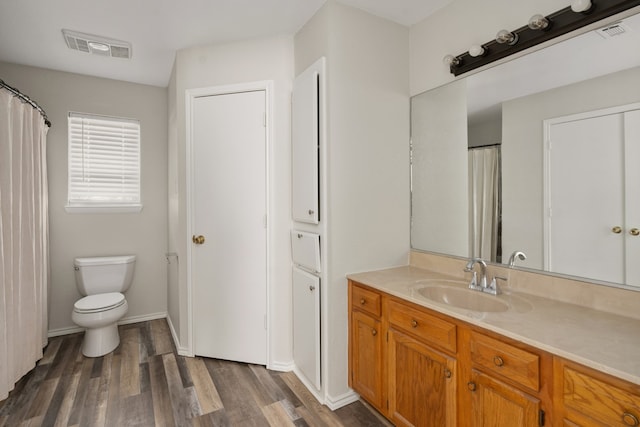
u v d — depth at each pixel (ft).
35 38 7.54
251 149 7.70
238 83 7.72
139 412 6.04
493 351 3.83
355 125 6.30
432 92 6.57
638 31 3.94
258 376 7.33
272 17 6.72
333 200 6.08
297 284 7.16
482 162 5.72
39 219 7.84
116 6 6.32
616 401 2.82
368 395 5.85
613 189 4.15
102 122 10.04
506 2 5.31
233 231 7.86
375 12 6.48
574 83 4.51
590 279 4.38
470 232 5.93
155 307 10.84
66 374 7.34
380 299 5.59
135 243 10.50
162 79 10.11
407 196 7.05
